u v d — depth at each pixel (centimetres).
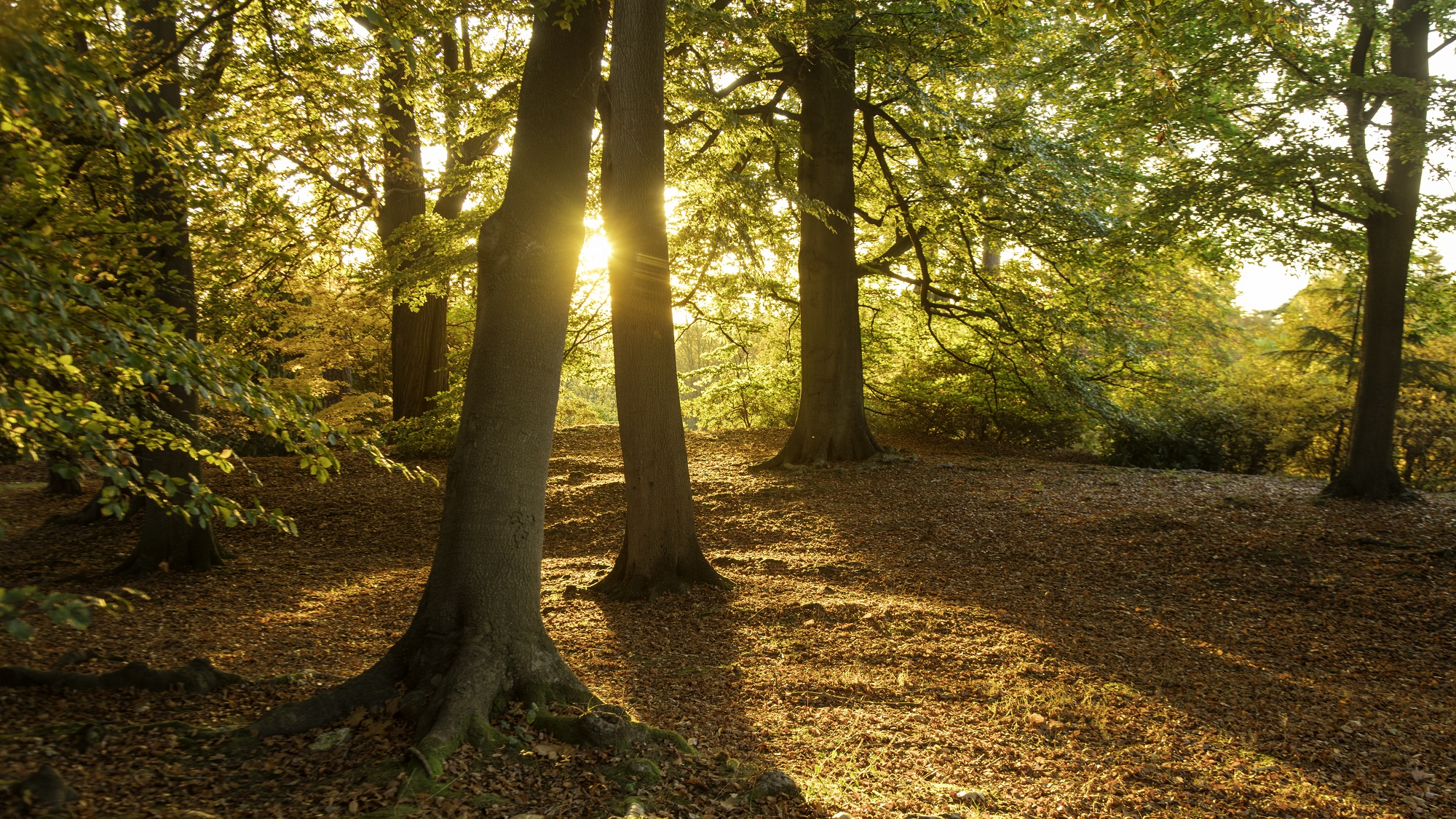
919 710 614
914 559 1066
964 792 475
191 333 935
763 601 901
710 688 656
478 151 1762
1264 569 964
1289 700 646
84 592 1016
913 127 1644
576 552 1209
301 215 1147
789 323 2117
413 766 442
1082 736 570
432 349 1988
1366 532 1026
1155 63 827
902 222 1758
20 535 1351
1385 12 1085
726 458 1727
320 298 1817
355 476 1662
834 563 1048
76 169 620
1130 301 1745
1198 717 607
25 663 661
